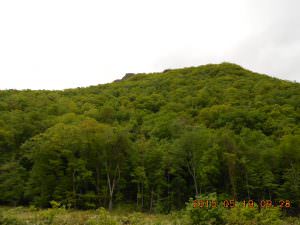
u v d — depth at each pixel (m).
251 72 112.56
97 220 24.92
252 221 22.55
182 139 49.03
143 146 51.50
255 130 59.31
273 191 47.56
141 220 30.77
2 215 21.34
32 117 65.06
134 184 51.75
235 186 46.78
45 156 48.06
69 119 64.00
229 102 76.81
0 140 55.78
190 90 91.19
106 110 73.38
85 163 47.06
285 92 80.44
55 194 46.16
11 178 49.78
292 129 58.56
